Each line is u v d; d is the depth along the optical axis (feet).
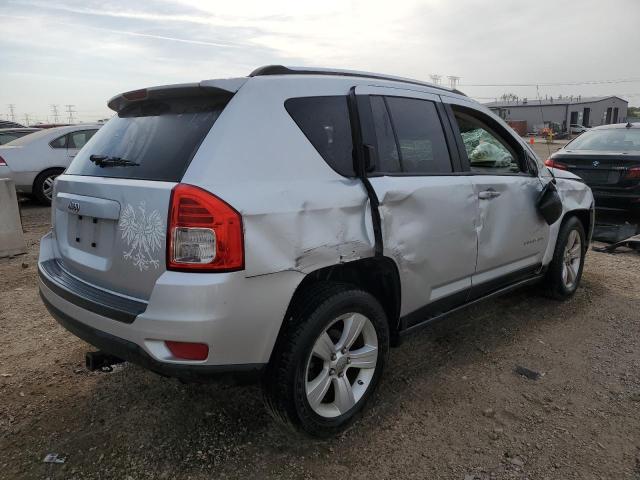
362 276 9.71
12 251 20.65
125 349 7.68
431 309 10.83
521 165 13.83
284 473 8.20
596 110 254.27
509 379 11.17
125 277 7.92
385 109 10.07
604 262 20.36
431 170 10.71
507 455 8.68
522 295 16.40
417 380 11.09
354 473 8.24
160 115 8.89
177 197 7.23
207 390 10.55
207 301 7.13
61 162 33.42
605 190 23.75
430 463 8.48
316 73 9.61
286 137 8.34
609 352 12.46
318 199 8.27
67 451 8.67
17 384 10.77
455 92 12.40
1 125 76.33
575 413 9.91
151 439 8.99
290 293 7.90
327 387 8.75
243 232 7.31
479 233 11.56
